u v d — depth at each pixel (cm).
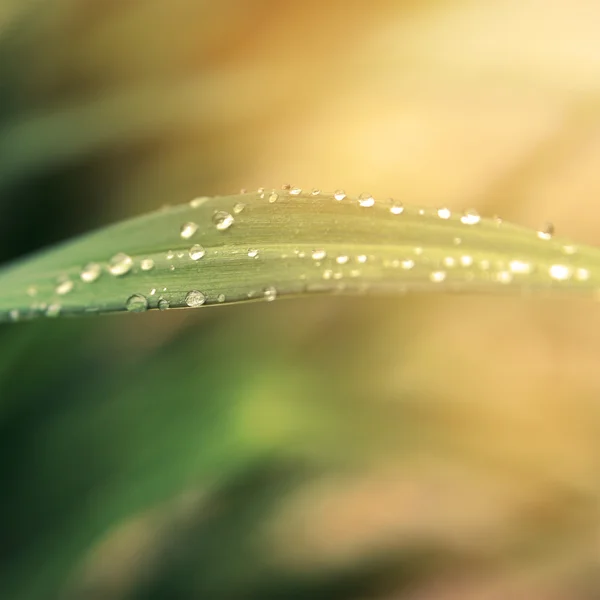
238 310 39
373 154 60
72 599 31
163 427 31
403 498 47
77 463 31
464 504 46
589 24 60
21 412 32
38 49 44
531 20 61
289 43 57
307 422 32
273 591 36
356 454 33
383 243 26
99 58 45
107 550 34
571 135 63
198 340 36
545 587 41
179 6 50
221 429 31
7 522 31
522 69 59
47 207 42
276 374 34
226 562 36
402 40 60
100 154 44
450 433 37
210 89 48
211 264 26
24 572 30
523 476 41
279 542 39
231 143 51
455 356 50
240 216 26
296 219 26
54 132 41
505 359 55
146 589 34
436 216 26
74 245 26
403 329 47
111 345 36
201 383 32
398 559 42
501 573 42
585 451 46
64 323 35
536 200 62
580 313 62
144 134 45
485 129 63
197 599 34
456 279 26
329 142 58
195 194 48
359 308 45
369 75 59
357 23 60
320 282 26
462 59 59
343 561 41
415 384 40
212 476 32
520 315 60
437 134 63
